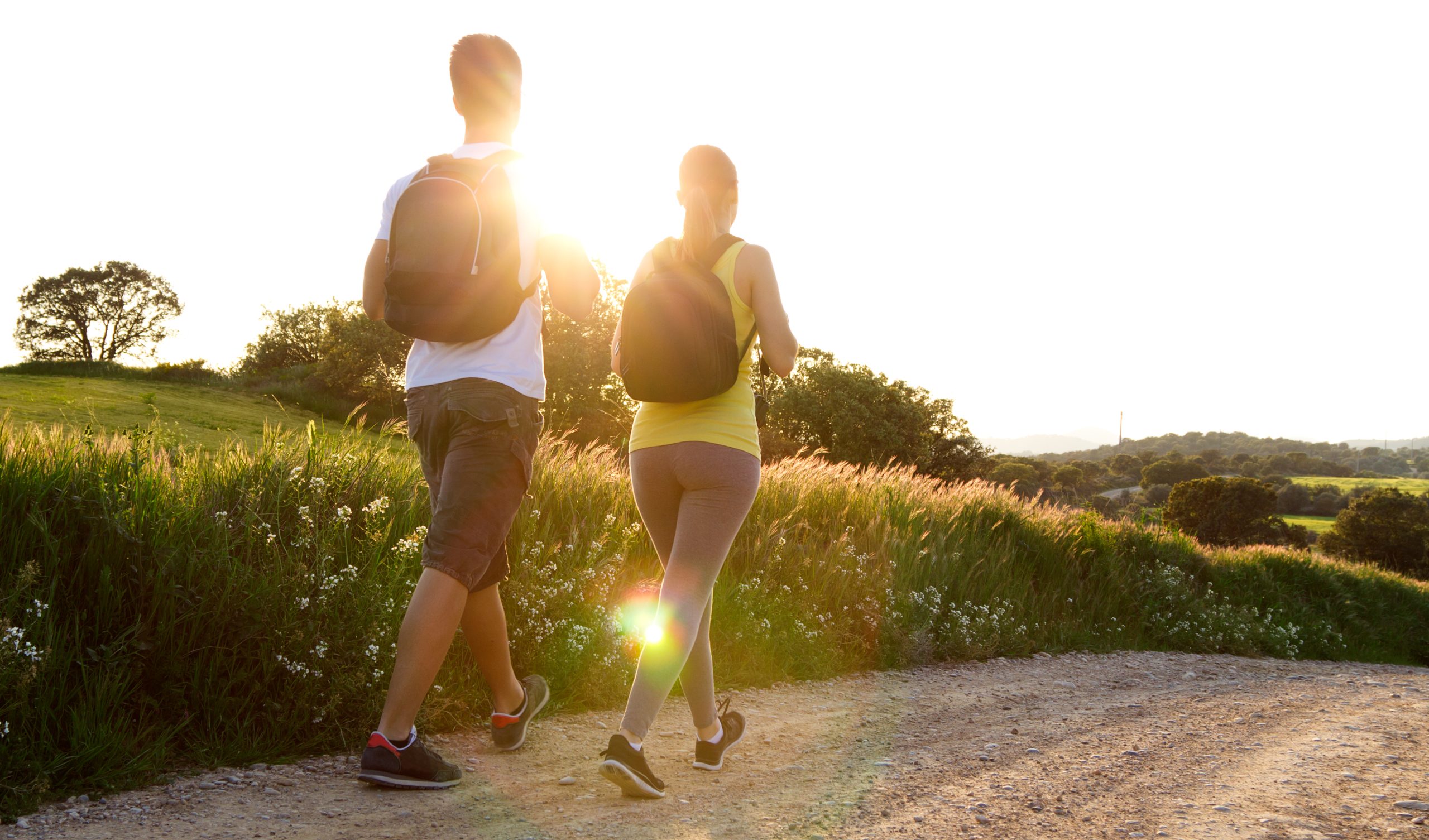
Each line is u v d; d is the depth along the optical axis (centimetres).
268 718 283
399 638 241
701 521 240
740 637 478
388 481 407
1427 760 325
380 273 262
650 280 240
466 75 258
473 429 240
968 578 708
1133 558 992
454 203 232
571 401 3706
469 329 234
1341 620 1209
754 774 279
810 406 5097
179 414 2772
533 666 374
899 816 232
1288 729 394
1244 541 6431
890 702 445
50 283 8794
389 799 238
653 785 237
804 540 641
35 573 264
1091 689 532
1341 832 223
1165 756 321
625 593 466
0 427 322
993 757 311
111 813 221
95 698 258
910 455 5125
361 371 4509
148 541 297
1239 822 231
